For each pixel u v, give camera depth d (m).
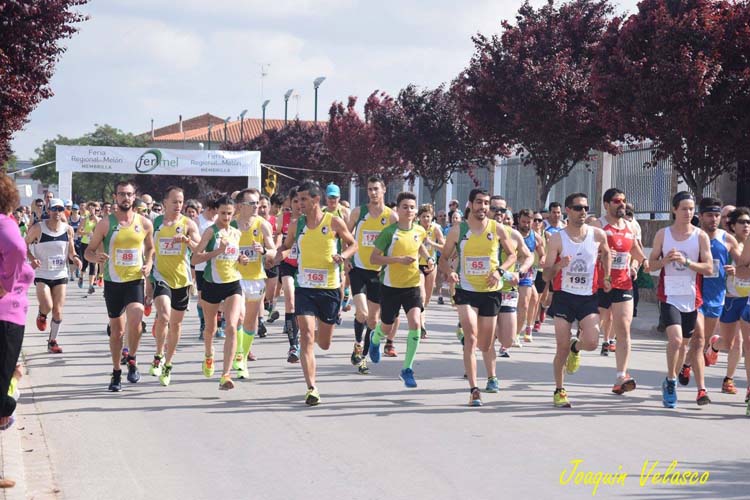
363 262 24.69
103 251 21.00
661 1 38.38
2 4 29.34
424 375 23.47
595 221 26.00
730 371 21.48
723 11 37.38
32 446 15.66
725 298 21.06
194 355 26.94
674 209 19.70
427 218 30.20
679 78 36.38
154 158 74.25
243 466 14.42
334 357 26.56
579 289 19.06
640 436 16.53
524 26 52.00
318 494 12.88
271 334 31.77
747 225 21.00
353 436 16.45
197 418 18.03
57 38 31.38
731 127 37.31
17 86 30.16
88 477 13.77
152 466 14.42
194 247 22.03
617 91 39.06
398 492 12.95
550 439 16.25
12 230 12.66
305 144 114.56
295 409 18.92
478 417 18.14
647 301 50.81
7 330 12.88
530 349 29.27
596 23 51.44
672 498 12.64
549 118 49.19
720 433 16.86
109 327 22.02
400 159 83.69
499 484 13.33
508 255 19.83
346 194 110.06
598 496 12.73
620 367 20.83
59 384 21.95
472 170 71.38
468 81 52.53
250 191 22.89
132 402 19.69
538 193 58.44
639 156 52.34
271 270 32.53
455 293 19.91
